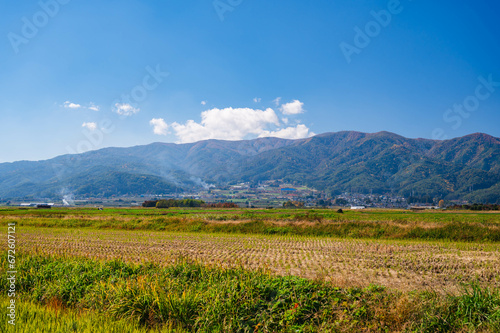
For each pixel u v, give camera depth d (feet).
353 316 24.02
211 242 74.23
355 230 92.53
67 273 35.70
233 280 29.40
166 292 27.94
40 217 148.05
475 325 22.63
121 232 99.09
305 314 24.06
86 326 23.25
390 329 23.03
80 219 129.08
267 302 25.95
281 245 69.36
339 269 45.44
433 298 26.30
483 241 78.43
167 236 87.20
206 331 23.13
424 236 84.43
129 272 36.47
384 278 40.50
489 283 37.55
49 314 25.68
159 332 23.26
